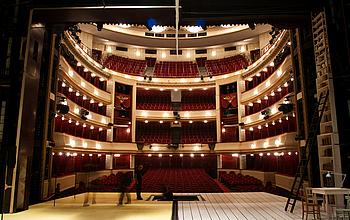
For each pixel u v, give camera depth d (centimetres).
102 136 2288
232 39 2659
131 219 644
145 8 788
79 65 1964
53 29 1116
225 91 2477
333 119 728
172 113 2503
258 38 2602
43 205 847
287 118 1605
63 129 1733
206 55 2902
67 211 743
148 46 2844
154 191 1466
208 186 1568
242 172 2169
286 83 1623
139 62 2845
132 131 2384
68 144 1562
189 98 2752
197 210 762
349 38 747
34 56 837
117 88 2453
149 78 2508
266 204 855
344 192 554
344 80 740
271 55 1798
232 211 745
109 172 2169
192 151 2350
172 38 2675
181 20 852
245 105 2286
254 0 819
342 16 766
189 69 2841
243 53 2759
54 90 1326
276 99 1870
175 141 2566
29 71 800
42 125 1134
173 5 792
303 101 1055
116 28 2544
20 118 750
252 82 2281
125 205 845
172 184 1611
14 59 768
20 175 757
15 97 756
